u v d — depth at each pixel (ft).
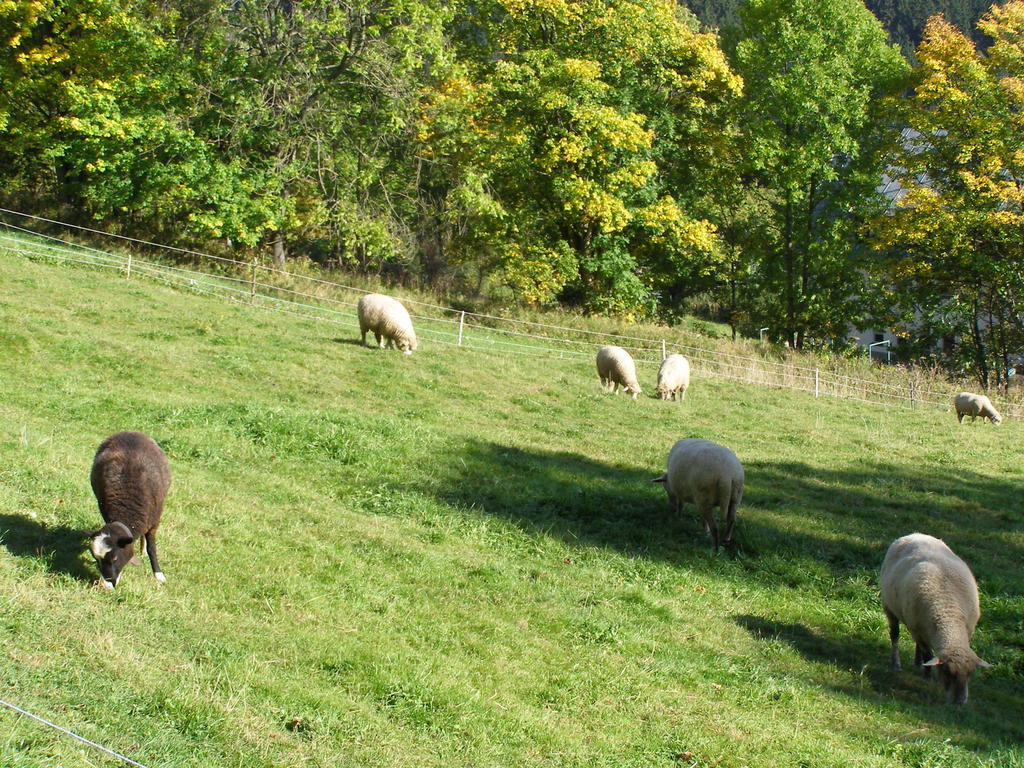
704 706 26.81
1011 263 125.90
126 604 26.78
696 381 93.09
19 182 124.98
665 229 131.85
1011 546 46.19
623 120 116.16
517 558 38.29
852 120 132.05
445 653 27.76
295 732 21.63
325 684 24.32
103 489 28.30
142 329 73.56
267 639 26.27
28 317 69.31
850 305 142.92
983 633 35.45
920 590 29.86
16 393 51.11
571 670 28.04
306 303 100.78
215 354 69.41
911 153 132.16
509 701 25.20
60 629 24.22
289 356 71.97
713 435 68.23
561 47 123.44
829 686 29.66
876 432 78.54
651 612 34.22
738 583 38.81
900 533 46.98
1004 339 137.39
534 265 122.21
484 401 69.26
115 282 87.97
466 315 112.68
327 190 113.60
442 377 73.82
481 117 123.75
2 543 29.19
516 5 118.83
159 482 29.04
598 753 23.11
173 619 26.43
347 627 28.25
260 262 110.73
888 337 189.06
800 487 54.75
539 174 126.93
